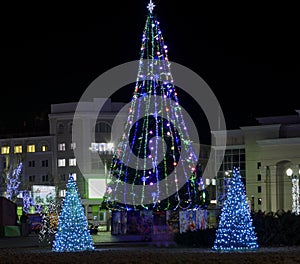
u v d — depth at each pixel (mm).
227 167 108688
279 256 23531
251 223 29938
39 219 78188
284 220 33562
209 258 22859
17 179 99062
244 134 106250
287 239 33094
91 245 30656
